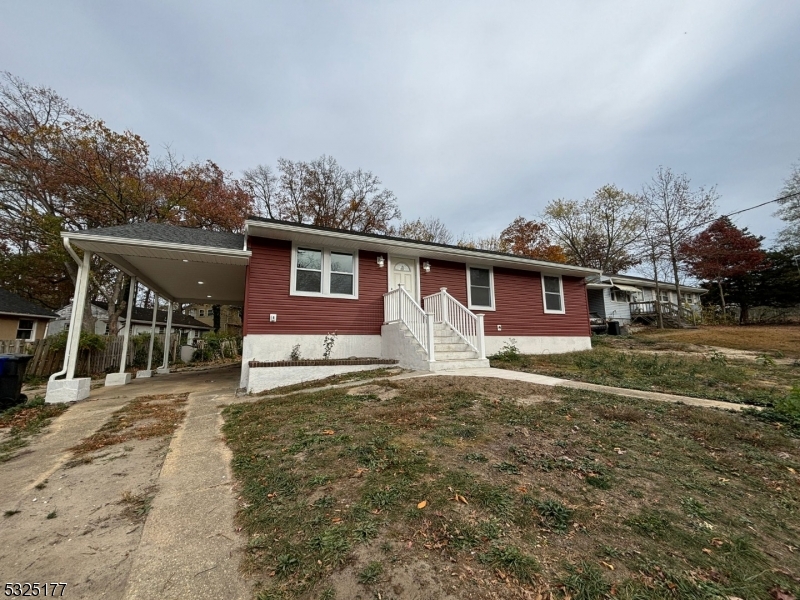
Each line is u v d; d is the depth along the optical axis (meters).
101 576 1.94
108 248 7.61
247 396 7.15
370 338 10.02
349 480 2.87
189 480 3.19
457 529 2.15
